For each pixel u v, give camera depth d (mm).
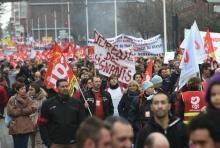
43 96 17766
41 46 76875
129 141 6574
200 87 12641
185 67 13984
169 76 20969
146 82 14023
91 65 26125
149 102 13859
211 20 63406
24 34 132250
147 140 6328
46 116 12492
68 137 12391
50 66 15383
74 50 48969
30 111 15820
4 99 23172
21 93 15773
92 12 115438
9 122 15891
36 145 19422
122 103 15312
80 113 12492
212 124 5500
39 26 151500
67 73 15367
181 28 66188
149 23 73312
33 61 44844
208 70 16172
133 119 14180
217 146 5504
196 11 64750
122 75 19531
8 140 21516
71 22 118500
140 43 35281
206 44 22109
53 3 150750
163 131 9180
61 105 12430
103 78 20250
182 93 12422
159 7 72438
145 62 31953
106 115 15516
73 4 118750
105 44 19547
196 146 5547
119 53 19500
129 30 94375
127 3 89875
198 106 12328
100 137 5688
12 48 83438
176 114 12523
